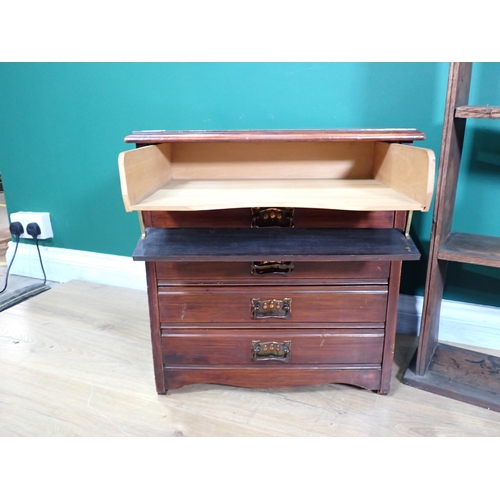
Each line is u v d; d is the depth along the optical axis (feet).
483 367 4.07
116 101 5.22
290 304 3.53
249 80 4.63
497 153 3.99
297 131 3.44
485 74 3.86
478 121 3.96
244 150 3.86
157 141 3.29
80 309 5.40
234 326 3.60
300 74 4.46
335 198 3.05
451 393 3.75
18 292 5.85
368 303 3.52
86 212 5.95
